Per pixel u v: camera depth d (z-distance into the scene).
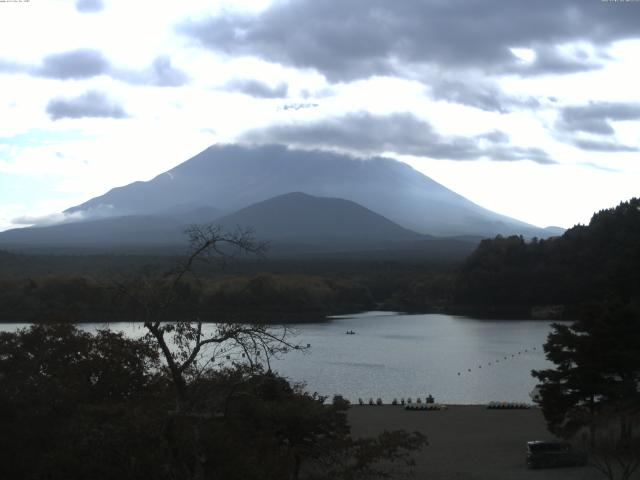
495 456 47.06
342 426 30.83
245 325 24.84
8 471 24.81
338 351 116.69
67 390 26.67
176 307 24.62
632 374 48.78
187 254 23.25
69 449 22.03
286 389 31.58
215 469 21.66
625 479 37.84
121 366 29.69
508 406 68.94
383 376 92.69
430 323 175.25
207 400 24.33
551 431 49.22
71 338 30.12
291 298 182.62
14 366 28.42
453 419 62.34
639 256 145.38
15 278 152.88
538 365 102.12
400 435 26.98
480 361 105.75
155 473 21.31
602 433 46.97
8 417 25.70
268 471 22.41
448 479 40.38
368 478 28.83
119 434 21.80
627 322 48.66
